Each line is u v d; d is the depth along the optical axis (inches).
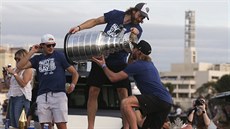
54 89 324.2
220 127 456.8
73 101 424.5
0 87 422.9
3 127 370.0
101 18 312.0
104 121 384.8
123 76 295.0
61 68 325.7
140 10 305.0
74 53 291.0
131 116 292.2
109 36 294.4
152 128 301.7
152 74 297.9
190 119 435.8
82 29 308.0
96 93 329.4
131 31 300.8
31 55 323.9
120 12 310.5
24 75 362.6
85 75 410.9
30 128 344.2
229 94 453.7
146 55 299.3
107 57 312.5
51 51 324.2
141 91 299.6
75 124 389.1
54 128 377.1
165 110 300.8
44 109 326.0
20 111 372.8
